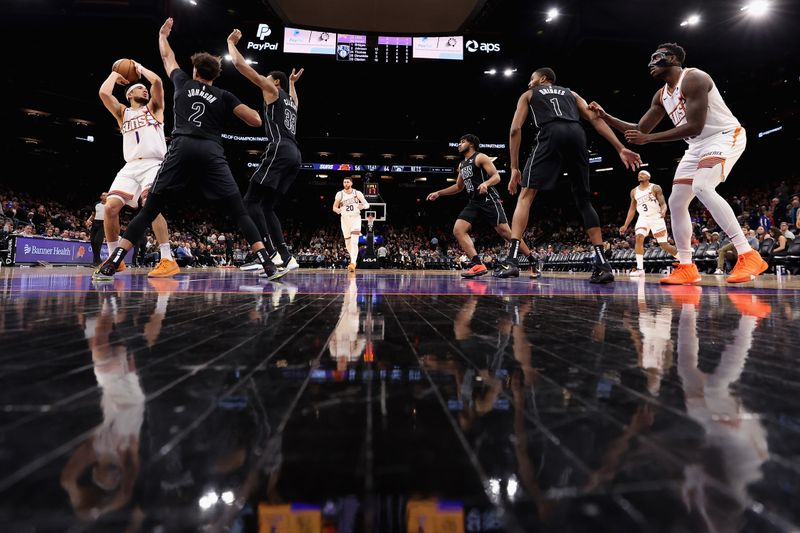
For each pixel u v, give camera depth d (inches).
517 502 10.2
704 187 128.6
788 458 13.3
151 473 11.7
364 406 18.3
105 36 731.4
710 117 126.4
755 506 10.2
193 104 129.4
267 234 192.4
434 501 10.2
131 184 157.8
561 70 867.4
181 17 733.9
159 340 34.8
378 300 74.7
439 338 36.8
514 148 160.1
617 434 15.3
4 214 550.6
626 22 732.0
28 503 9.9
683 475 12.0
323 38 852.0
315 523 9.0
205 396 19.6
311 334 38.6
